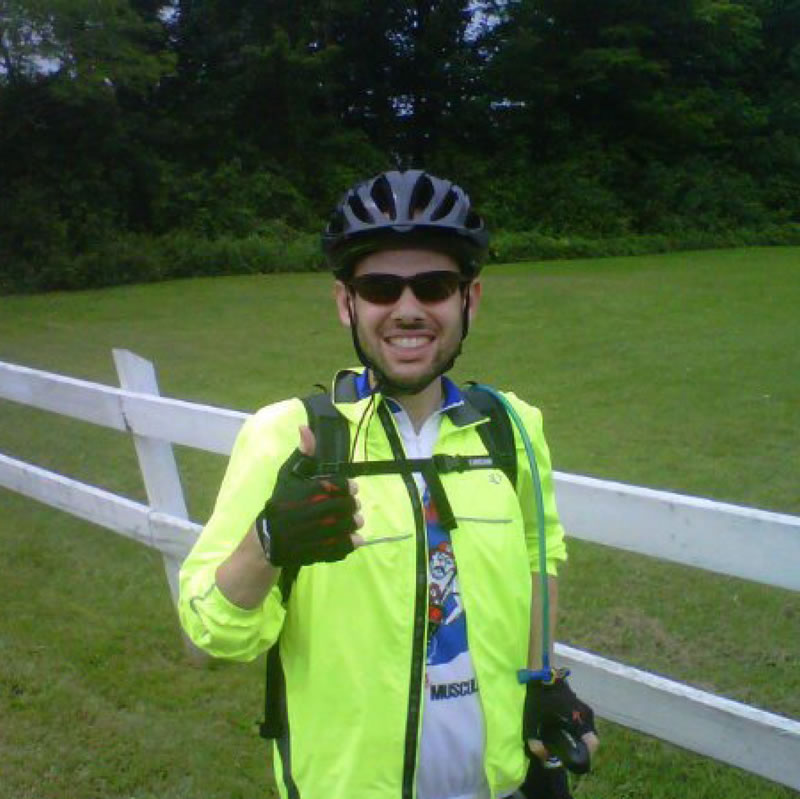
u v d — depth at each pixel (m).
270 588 1.56
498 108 34.47
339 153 31.88
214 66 30.67
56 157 24.88
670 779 3.12
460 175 32.59
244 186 28.50
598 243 29.31
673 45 34.69
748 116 35.00
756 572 2.44
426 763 1.67
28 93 24.08
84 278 21.53
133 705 3.66
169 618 4.35
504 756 1.71
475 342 12.23
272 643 1.65
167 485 4.08
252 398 9.41
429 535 1.69
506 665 1.72
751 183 34.72
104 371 11.19
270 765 3.31
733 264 23.58
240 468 1.71
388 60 33.50
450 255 1.71
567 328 13.20
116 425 4.16
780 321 13.45
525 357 11.09
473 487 1.73
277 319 15.02
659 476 6.31
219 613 1.56
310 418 1.73
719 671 3.85
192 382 10.22
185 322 15.03
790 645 4.04
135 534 4.16
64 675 3.86
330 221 1.80
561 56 33.81
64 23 22.92
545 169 33.06
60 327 14.90
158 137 28.08
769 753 2.52
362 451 1.71
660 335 12.43
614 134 35.03
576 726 1.75
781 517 2.39
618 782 3.12
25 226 22.52
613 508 2.69
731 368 10.05
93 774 3.25
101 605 4.49
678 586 4.59
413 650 1.63
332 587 1.65
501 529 1.73
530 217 32.22
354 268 1.75
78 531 5.43
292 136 30.75
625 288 17.91
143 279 22.38
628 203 33.47
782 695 3.66
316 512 1.43
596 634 4.17
